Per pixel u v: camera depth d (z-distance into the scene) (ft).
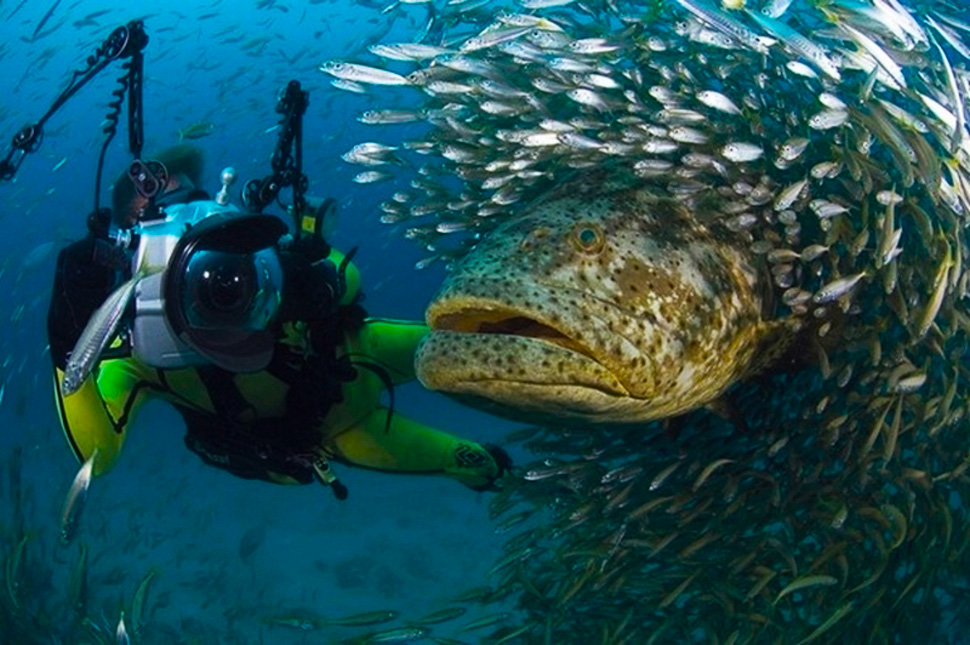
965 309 4.09
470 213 4.56
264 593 9.96
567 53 3.89
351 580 10.42
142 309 3.25
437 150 4.58
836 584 4.12
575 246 3.34
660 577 4.27
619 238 3.43
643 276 3.38
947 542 4.11
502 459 5.22
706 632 4.24
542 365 3.08
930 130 3.68
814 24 4.38
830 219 3.68
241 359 3.20
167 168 3.93
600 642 4.53
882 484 4.13
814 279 4.02
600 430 4.65
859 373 4.21
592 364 3.16
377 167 4.57
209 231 2.99
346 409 4.49
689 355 3.47
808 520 4.19
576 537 4.68
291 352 3.95
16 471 8.45
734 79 4.17
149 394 4.09
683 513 4.09
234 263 3.05
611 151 3.63
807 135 3.94
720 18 3.27
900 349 3.95
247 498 14.26
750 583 4.22
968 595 4.77
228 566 10.80
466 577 10.35
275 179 3.68
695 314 3.47
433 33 5.01
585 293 3.24
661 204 3.67
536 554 4.79
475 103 4.38
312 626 5.17
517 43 3.84
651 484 3.97
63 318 3.37
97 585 8.98
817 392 4.28
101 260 3.30
